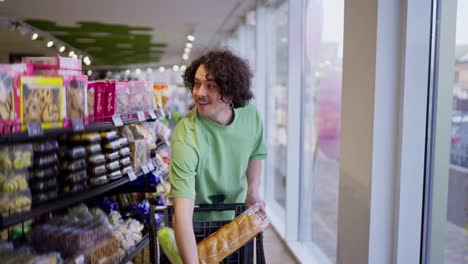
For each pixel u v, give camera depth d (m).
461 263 1.83
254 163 1.99
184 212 1.58
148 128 3.32
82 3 5.90
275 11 5.32
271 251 3.97
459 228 1.83
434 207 1.97
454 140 1.84
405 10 1.91
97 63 13.88
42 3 5.91
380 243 2.04
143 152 2.89
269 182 5.82
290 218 4.16
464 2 1.76
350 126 2.22
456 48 1.81
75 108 1.99
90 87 2.24
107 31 8.28
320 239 3.65
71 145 2.18
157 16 6.83
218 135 1.73
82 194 2.08
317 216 3.72
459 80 1.80
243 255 1.88
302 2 4.06
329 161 3.39
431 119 1.96
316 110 3.72
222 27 7.89
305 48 4.07
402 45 1.94
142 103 2.88
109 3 5.89
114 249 2.34
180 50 11.30
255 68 6.03
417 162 1.98
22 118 1.62
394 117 1.98
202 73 1.63
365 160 2.05
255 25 6.16
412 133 1.96
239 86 1.63
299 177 4.16
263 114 5.86
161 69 15.52
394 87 1.96
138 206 3.06
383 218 2.03
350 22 2.20
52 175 1.93
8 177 1.67
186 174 1.63
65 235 2.09
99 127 2.21
